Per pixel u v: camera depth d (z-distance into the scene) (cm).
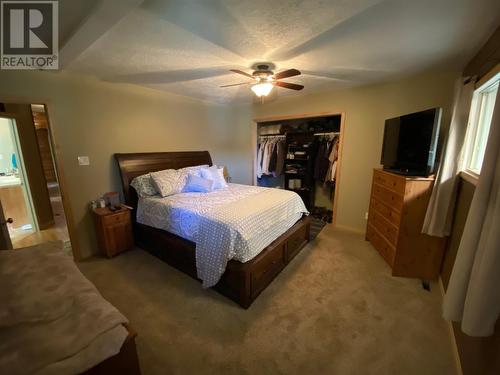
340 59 218
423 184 212
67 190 257
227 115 468
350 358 144
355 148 338
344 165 352
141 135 325
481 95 187
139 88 316
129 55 203
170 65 229
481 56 189
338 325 169
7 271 127
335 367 138
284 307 189
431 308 186
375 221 289
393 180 239
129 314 182
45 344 83
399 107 291
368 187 334
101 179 286
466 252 110
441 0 127
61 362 78
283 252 243
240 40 176
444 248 215
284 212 254
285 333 163
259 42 179
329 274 235
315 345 153
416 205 217
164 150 358
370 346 152
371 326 168
